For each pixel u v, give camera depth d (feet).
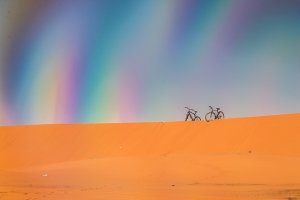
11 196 60.49
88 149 160.97
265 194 54.49
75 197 57.41
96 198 55.77
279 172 77.25
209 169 86.22
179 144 149.79
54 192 63.26
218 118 163.84
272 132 136.67
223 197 53.16
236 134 143.02
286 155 107.96
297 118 141.18
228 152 128.26
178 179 74.69
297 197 51.85
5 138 172.35
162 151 147.54
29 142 167.73
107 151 157.58
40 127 176.55
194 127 158.40
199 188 61.82
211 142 144.05
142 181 74.08
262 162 92.32
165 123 167.02
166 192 59.00
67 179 81.46
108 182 74.59
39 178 84.23
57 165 112.88
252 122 146.00
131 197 55.52
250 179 70.59
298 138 129.08
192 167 90.38
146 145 155.63
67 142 167.12
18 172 97.66
